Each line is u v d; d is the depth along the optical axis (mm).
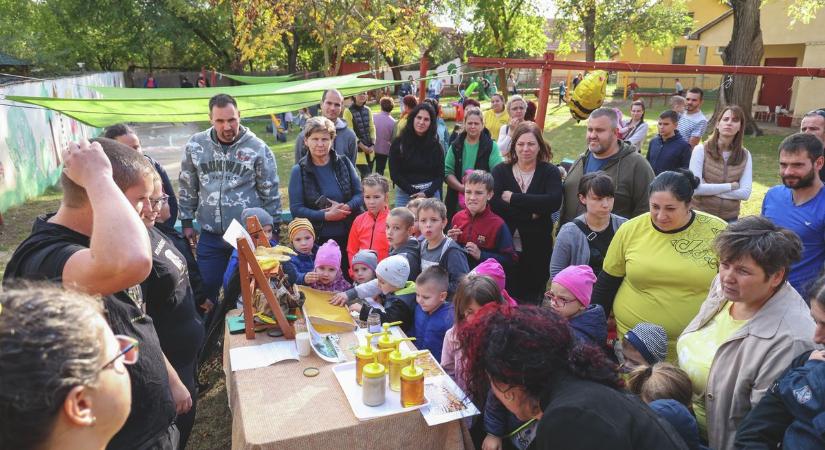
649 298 2588
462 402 2014
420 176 4645
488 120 7879
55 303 893
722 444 1891
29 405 805
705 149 4234
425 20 11078
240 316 2695
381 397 1935
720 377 1889
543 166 3814
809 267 2900
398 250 3357
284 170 9836
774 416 1567
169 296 2014
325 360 2275
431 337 2699
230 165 3568
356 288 2979
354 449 1856
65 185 1494
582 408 1152
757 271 1760
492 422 2133
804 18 13578
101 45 24328
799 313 1787
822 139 3762
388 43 10773
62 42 21922
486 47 23891
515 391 1302
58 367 826
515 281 4008
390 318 2838
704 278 2459
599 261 3070
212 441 2994
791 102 17078
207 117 4078
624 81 24734
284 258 2502
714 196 4188
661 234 2572
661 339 2383
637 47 24812
